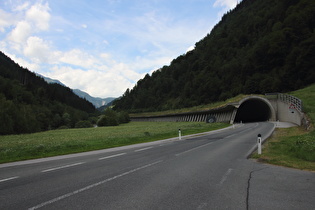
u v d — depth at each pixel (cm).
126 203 459
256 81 7169
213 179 644
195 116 7562
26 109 9650
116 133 3550
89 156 1230
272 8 10819
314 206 436
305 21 6850
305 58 5975
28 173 799
